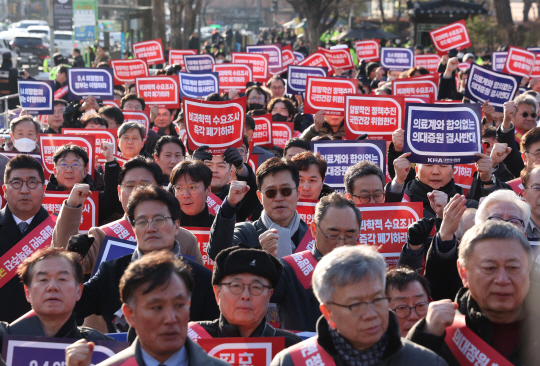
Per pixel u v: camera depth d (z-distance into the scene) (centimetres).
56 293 358
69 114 1072
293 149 711
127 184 545
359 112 778
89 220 590
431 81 1068
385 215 511
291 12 8888
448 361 300
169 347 283
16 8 8800
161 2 3422
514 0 5669
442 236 376
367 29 3988
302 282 427
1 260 496
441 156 562
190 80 1147
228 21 8750
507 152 593
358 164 542
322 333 286
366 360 280
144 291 283
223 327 353
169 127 1076
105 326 458
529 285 290
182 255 462
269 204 495
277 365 290
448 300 300
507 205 399
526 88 1409
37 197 522
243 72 1353
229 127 654
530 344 282
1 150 817
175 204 439
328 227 421
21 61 3947
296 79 1259
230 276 346
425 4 3391
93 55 3375
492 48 3466
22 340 333
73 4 3312
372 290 274
